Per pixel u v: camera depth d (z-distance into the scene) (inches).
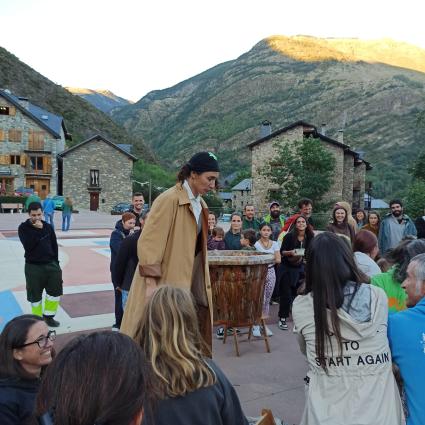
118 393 43.0
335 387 90.7
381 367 91.0
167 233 135.0
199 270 147.6
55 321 254.7
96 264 490.0
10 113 1825.8
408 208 1296.8
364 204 1932.8
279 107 6663.4
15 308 297.0
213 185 140.8
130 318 136.9
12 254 548.4
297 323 98.0
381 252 318.3
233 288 197.0
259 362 197.8
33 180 1875.0
